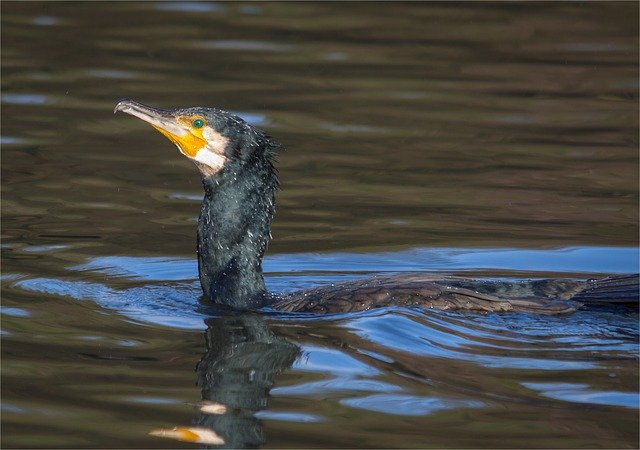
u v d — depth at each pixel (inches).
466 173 673.6
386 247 559.8
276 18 990.4
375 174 669.3
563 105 800.9
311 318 448.8
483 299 446.6
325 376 395.2
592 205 625.6
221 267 483.5
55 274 516.1
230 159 482.6
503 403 370.3
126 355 418.3
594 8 1041.5
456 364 398.9
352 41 929.5
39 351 421.7
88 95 789.9
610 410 365.1
